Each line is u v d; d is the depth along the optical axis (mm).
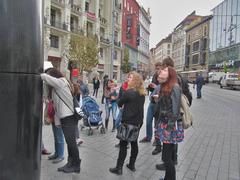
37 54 2146
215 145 7418
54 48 40656
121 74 61375
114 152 6500
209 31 87250
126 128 5008
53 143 7027
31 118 2131
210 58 84750
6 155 2031
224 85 43188
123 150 5141
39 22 2164
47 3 37938
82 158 5992
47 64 5164
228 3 72062
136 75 5113
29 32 2078
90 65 37656
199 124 10609
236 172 5406
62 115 4930
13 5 2008
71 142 5039
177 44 133625
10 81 2010
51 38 40031
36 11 2129
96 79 22250
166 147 4219
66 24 42094
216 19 80625
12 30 2006
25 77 2072
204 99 22547
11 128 2031
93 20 50906
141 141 7395
